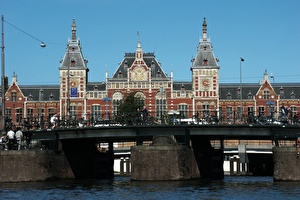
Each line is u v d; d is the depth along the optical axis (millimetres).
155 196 46844
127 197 46406
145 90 121562
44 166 61219
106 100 113688
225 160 103438
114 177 82750
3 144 60812
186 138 62094
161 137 62562
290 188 51812
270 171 99688
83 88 122625
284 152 57000
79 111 122312
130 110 105688
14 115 125250
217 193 48812
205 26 124125
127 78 121812
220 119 65188
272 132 60625
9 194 48656
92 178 72125
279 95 125125
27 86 128375
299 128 60250
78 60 123438
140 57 122000
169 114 79188
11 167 59344
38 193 49562
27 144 64688
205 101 121562
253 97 125000
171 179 59531
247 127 61156
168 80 121625
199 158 67062
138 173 59688
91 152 72000
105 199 45219
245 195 47125
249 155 97875
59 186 56406
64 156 66125
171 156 59438
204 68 121812
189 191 50531
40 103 125188
